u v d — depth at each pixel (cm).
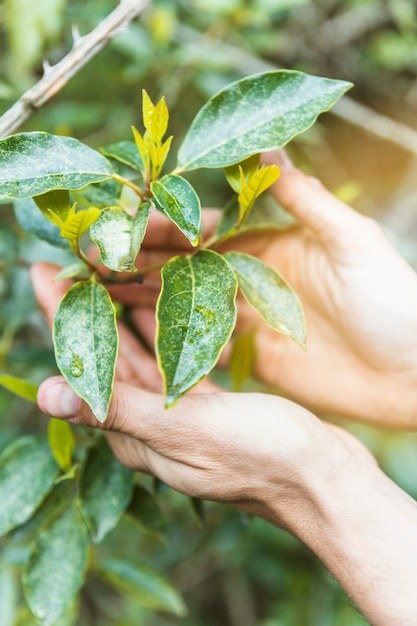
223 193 75
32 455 42
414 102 81
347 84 35
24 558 50
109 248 33
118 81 65
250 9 59
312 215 43
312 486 38
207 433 37
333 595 72
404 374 48
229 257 38
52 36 54
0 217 65
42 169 33
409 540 37
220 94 35
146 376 49
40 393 36
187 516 66
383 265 43
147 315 50
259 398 38
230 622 87
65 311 34
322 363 51
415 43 72
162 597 48
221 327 32
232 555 74
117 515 41
